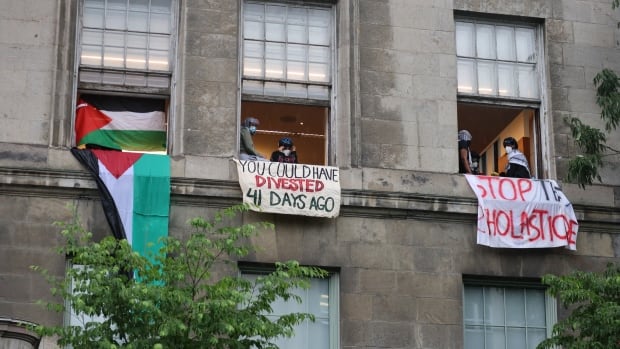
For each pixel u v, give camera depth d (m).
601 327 20.62
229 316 19.03
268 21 25.03
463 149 25.02
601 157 24.41
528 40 26.22
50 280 19.55
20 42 23.34
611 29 26.23
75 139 23.62
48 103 23.14
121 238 22.28
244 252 19.95
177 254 22.47
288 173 23.42
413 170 24.30
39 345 20.94
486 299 24.16
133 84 24.12
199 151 23.48
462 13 25.81
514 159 25.09
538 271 24.23
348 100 24.42
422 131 24.59
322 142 24.67
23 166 22.56
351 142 24.16
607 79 24.58
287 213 23.19
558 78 25.70
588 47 26.03
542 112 25.72
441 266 23.80
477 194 24.17
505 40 26.11
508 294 24.25
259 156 23.97
